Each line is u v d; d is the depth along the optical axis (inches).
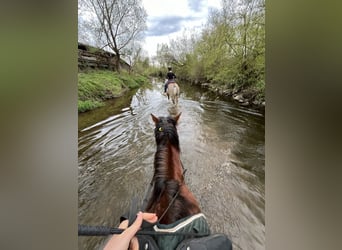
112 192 41.3
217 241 31.6
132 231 28.2
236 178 43.6
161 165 40.9
